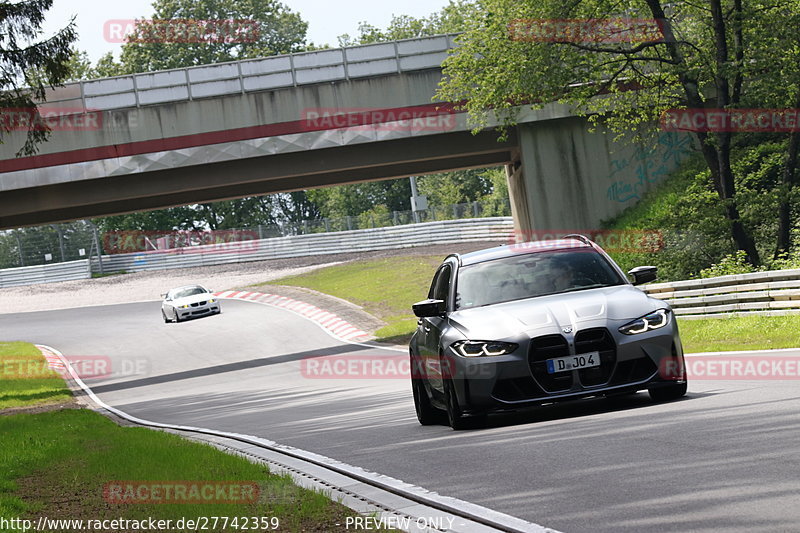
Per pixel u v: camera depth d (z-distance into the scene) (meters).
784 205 44.59
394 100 56.31
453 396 14.91
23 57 38.91
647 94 50.31
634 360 14.33
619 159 59.84
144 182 56.44
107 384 52.59
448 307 16.06
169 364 59.28
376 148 57.72
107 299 106.81
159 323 81.44
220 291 97.81
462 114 56.78
